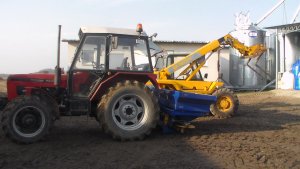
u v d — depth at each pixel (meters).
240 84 22.83
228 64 24.33
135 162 5.68
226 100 10.87
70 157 5.94
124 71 7.34
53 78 7.35
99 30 7.30
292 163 5.77
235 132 8.26
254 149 6.61
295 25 21.14
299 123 9.70
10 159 5.80
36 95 7.18
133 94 7.06
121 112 7.06
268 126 9.17
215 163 5.67
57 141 7.03
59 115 7.25
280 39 23.36
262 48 12.41
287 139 7.57
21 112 6.64
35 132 6.74
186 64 10.98
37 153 6.16
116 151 6.33
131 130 7.05
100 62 7.29
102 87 7.21
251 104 14.68
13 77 7.30
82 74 7.27
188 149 6.52
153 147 6.64
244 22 22.50
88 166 5.46
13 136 6.57
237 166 5.55
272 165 5.65
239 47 11.82
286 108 13.27
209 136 7.70
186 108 7.73
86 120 9.70
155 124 7.20
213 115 10.91
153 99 7.18
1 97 7.41
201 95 7.78
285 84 21.19
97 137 7.46
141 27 7.47
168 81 10.58
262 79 22.70
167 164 5.59
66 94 7.23
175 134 7.81
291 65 23.86
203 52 11.17
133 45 7.43
